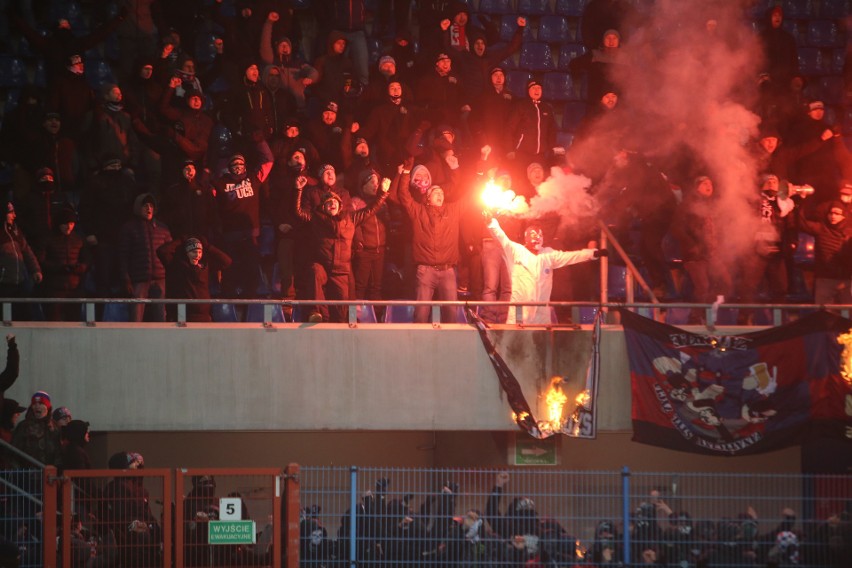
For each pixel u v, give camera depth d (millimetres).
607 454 42219
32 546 29969
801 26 53031
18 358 33875
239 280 41438
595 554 31219
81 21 49781
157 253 38531
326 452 41594
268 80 44625
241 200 41406
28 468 32594
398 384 36438
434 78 45656
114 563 30141
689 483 35750
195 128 43812
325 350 36281
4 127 43781
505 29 52469
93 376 35500
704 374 35594
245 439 41094
